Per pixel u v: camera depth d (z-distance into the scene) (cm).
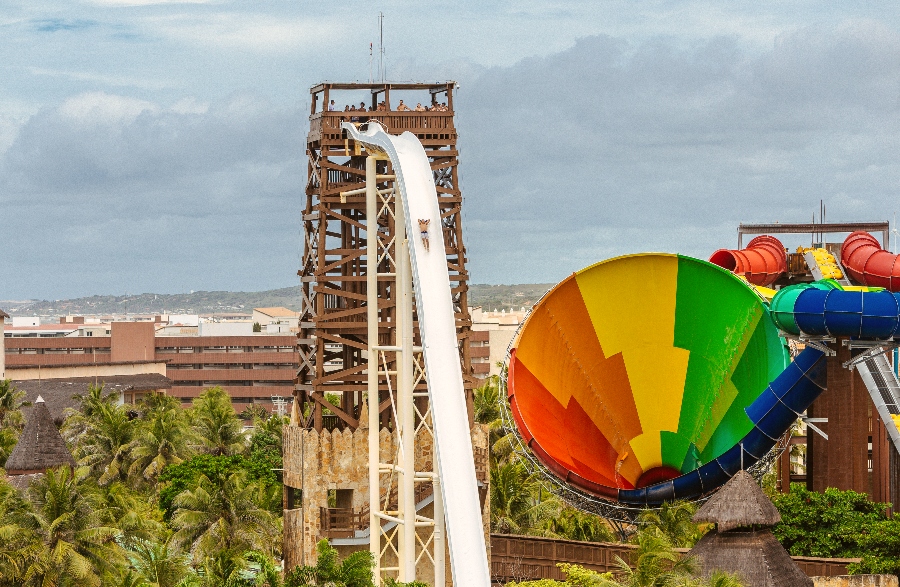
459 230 11769
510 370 11375
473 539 8012
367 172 10081
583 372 11562
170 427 17475
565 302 11375
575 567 9962
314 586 8581
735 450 10694
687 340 11288
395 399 11462
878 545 10881
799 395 10444
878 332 9831
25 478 14200
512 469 14225
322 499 11119
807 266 14175
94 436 17450
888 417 11712
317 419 11275
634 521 11350
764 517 9438
